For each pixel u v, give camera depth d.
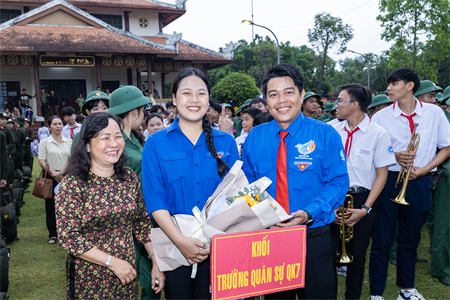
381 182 2.96
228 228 1.88
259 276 1.87
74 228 1.92
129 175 2.17
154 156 2.14
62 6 23.56
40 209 7.29
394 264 4.25
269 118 3.79
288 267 1.92
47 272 4.29
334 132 2.18
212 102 4.59
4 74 24.47
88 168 2.01
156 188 2.10
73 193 1.95
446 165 3.57
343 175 2.15
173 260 2.07
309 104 4.92
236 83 35.00
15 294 3.74
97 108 3.58
